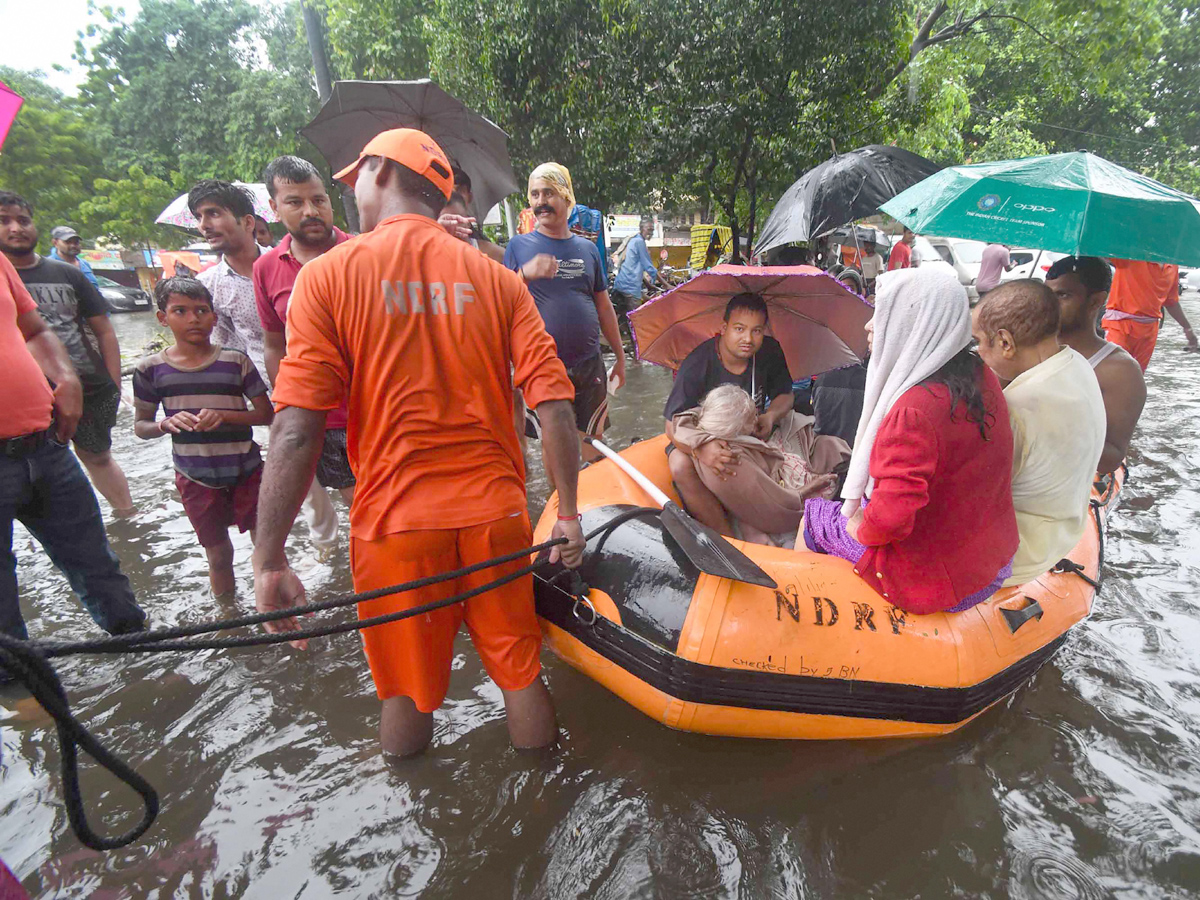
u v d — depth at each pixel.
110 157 25.17
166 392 3.04
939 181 3.11
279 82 20.17
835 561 2.37
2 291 2.48
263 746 2.38
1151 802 2.05
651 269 9.62
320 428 1.83
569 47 7.99
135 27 23.17
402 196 1.92
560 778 2.18
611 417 6.23
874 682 2.16
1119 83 18.61
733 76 8.50
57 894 1.85
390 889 1.84
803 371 3.67
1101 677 2.60
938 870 1.85
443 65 8.59
